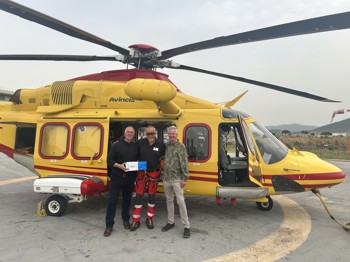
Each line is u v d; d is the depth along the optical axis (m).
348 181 9.57
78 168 5.47
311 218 5.29
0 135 6.30
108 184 5.43
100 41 5.29
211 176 5.08
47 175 5.65
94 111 5.71
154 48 5.91
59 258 3.53
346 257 3.68
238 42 4.86
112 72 5.87
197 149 5.19
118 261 3.48
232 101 5.91
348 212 5.72
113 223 4.38
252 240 4.19
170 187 4.41
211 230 4.57
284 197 6.94
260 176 5.03
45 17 4.34
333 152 22.38
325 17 3.54
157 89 4.33
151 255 3.65
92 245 3.93
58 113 5.82
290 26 3.93
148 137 4.52
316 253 3.78
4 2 3.90
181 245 3.97
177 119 5.36
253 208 5.86
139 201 4.55
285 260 3.57
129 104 5.63
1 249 3.76
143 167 4.43
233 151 6.19
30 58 6.12
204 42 5.09
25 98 6.33
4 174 9.58
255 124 5.50
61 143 5.62
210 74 6.82
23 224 4.72
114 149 4.39
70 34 5.05
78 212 5.41
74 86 5.81
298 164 5.11
